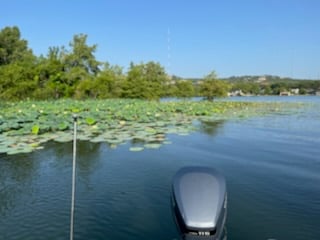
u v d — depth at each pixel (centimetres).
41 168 1016
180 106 3094
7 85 3562
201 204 444
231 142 1456
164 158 1145
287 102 5412
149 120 2131
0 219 650
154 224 623
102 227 611
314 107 4041
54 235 582
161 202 733
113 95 4612
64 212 681
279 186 848
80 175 943
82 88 4278
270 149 1316
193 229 428
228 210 685
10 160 1110
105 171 983
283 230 593
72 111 2347
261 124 2105
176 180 496
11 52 4838
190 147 1335
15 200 752
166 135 1603
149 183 869
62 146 1329
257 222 626
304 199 752
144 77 5066
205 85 4862
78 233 588
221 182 489
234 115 2684
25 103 3036
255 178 919
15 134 1541
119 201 741
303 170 1004
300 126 2023
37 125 1625
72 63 5028
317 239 561
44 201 744
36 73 3953
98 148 1298
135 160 1116
